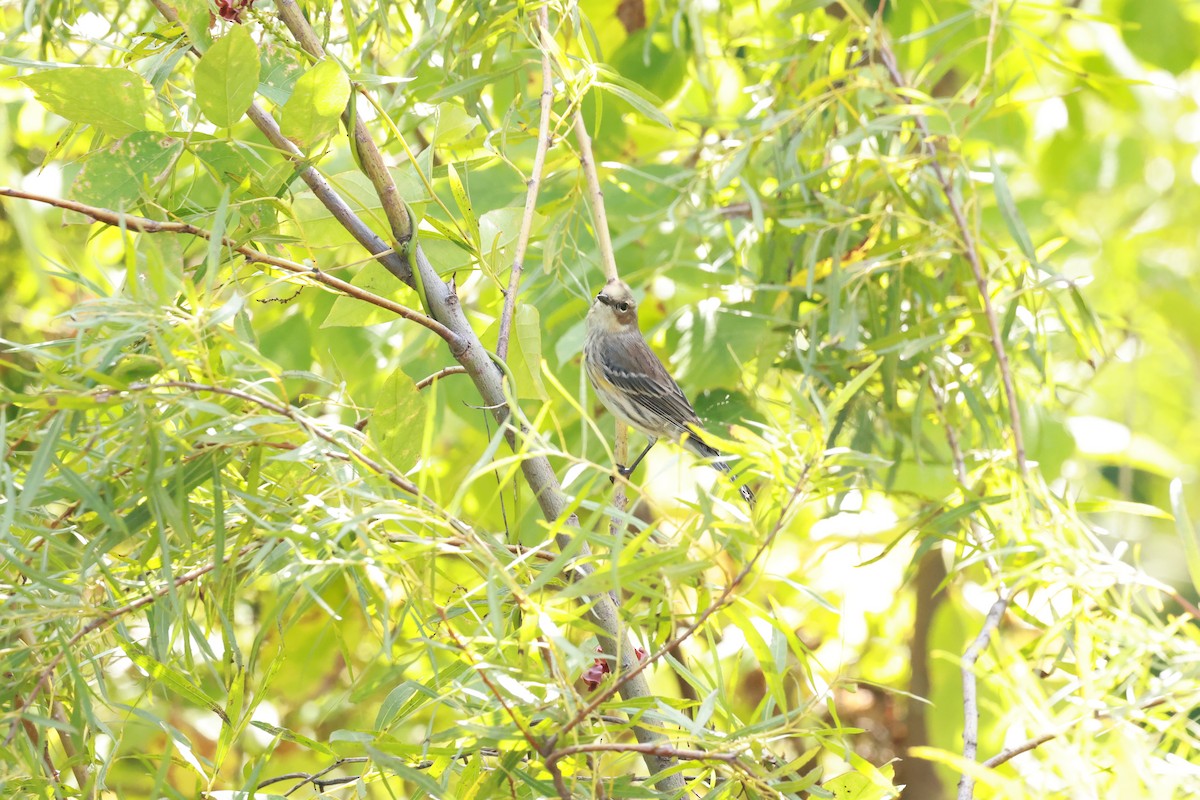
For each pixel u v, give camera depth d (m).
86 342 4.92
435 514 4.66
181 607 4.95
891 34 11.61
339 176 6.69
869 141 8.37
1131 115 15.71
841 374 9.02
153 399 4.49
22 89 11.16
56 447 4.69
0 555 4.90
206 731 10.34
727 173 8.79
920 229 8.80
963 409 9.17
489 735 4.48
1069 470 12.02
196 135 5.80
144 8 8.57
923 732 11.53
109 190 5.93
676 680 7.99
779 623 4.82
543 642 4.73
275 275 6.50
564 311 11.48
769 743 4.88
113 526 4.48
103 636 5.45
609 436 11.31
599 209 7.82
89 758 5.29
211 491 5.55
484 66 7.79
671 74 12.02
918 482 10.88
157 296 4.54
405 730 7.60
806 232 9.34
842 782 5.58
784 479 4.65
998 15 9.07
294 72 6.27
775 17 11.15
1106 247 16.41
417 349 11.22
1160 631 5.16
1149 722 4.83
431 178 6.98
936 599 12.04
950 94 13.07
